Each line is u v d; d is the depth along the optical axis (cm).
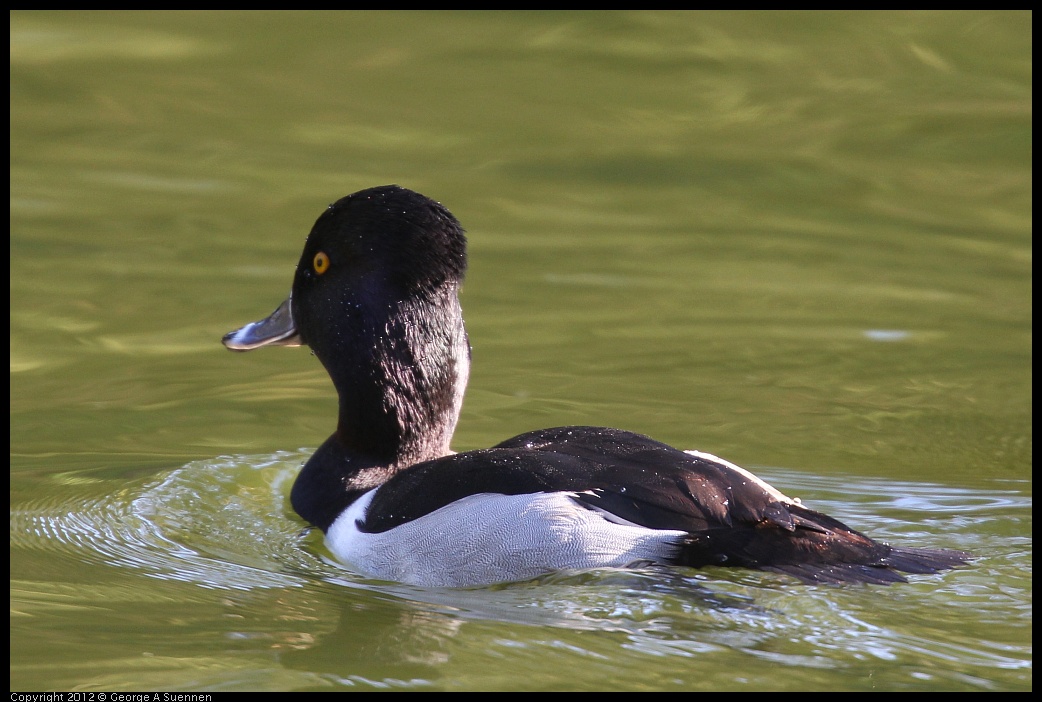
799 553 761
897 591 745
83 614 779
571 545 772
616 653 703
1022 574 779
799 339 1361
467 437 1097
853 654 692
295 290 949
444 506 818
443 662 700
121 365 1271
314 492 927
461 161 1889
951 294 1499
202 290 1474
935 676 671
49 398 1186
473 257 1587
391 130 1973
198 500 973
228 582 830
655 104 2033
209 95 2038
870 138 1956
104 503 963
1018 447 1091
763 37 2214
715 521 771
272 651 727
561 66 2148
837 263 1596
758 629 712
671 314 1426
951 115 1994
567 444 836
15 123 1944
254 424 1141
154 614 779
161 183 1803
